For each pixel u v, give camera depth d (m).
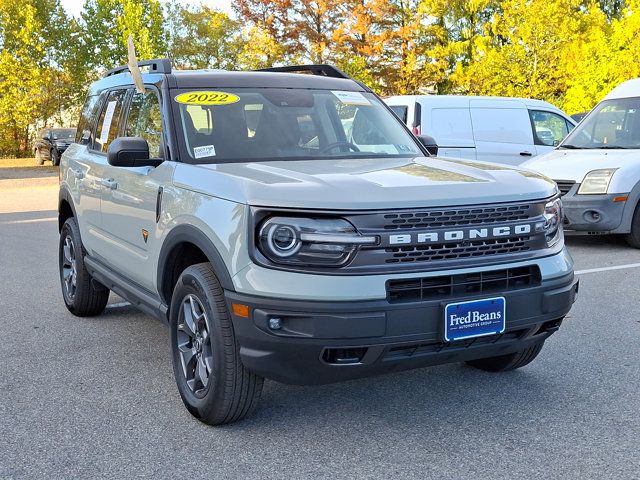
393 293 3.46
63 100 39.06
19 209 16.30
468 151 12.55
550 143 13.38
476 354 3.76
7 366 5.09
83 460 3.59
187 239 3.95
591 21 39.22
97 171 5.56
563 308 3.86
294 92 5.07
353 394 4.45
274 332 3.42
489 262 3.65
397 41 39.25
